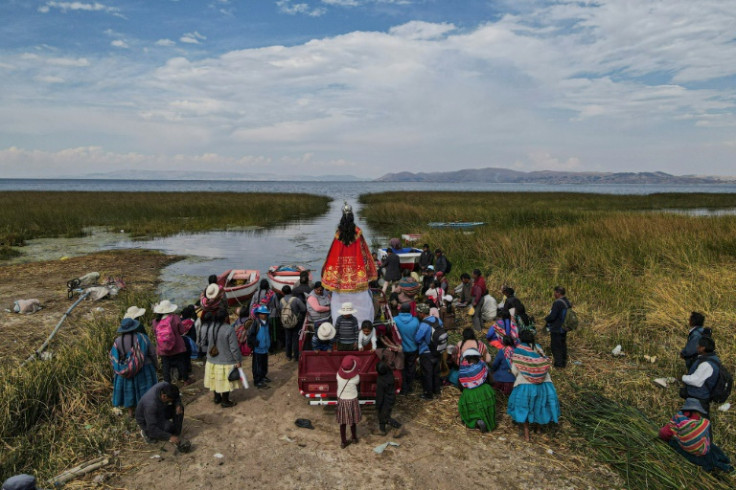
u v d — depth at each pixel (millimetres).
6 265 17281
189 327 8250
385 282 11812
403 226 30000
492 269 15242
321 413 6566
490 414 5980
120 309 10961
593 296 11617
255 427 6145
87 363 7285
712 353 5203
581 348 8766
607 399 6523
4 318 10586
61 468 5160
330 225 32875
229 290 12062
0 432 5434
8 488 3402
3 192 68000
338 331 7004
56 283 14297
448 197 58688
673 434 5266
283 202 46719
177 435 5547
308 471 5164
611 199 54750
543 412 5668
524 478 5023
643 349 8430
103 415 6238
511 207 38688
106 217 32844
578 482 4953
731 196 63344
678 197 60062
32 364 7090
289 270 14516
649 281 12109
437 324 7102
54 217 29750
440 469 5188
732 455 5355
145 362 6160
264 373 7398
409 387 7184
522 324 8016
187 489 4840
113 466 5230
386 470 5184
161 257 19297
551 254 16328
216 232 28672
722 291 10523
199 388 7312
